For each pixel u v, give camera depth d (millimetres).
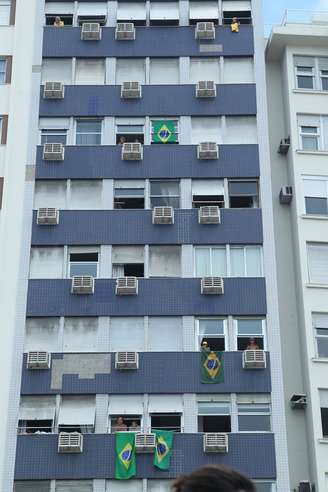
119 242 36531
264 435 32719
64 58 40625
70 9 41812
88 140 39000
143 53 40625
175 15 41562
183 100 39594
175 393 33625
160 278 35656
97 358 34344
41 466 32250
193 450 32469
